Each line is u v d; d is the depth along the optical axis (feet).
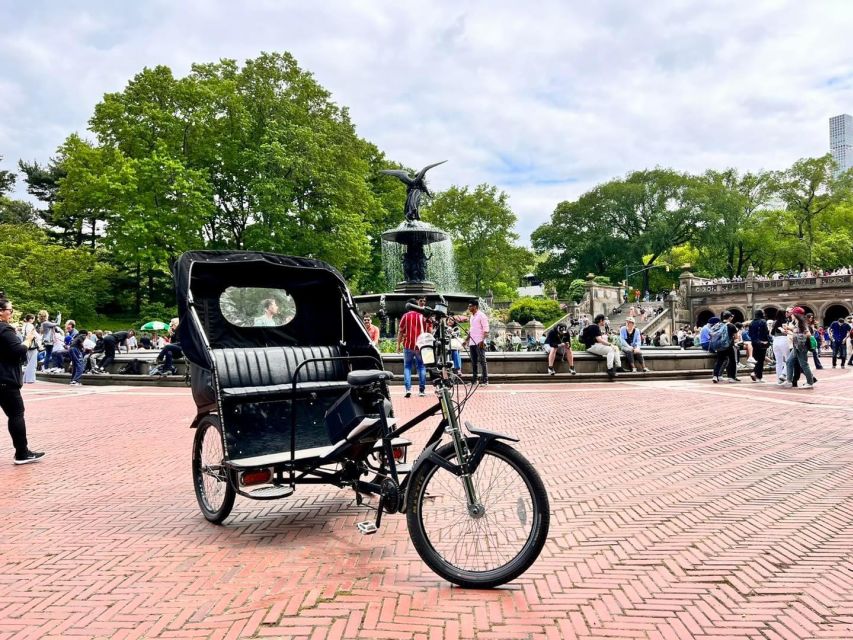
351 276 142.41
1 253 130.21
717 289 181.78
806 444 24.27
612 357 51.52
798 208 214.48
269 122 112.37
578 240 236.43
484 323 45.42
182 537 13.99
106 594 10.85
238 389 15.10
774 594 10.69
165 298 158.51
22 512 16.14
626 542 13.42
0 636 9.32
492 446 11.18
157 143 107.55
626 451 23.15
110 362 58.54
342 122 128.36
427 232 65.77
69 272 135.33
